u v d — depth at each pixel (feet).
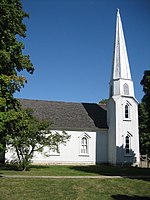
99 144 120.98
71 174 72.95
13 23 69.10
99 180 61.26
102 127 122.11
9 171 76.74
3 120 57.72
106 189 53.52
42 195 47.60
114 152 115.55
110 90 125.80
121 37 127.03
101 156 120.26
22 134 73.26
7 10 67.05
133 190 53.62
